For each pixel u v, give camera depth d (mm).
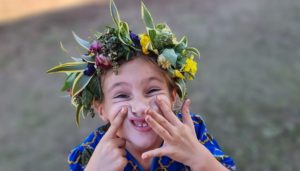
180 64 2289
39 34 10742
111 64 2188
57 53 9562
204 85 7156
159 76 2219
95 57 2238
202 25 9797
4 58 9734
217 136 5883
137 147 2289
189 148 2139
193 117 2574
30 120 7145
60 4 12812
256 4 10609
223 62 7930
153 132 2180
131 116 2164
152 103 2184
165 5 11367
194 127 2441
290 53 8117
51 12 12227
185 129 2156
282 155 5492
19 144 6512
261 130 5938
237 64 7809
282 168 5297
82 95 2297
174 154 2115
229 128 6023
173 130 2121
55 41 10180
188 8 10930
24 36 10773
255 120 6141
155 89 2209
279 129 5926
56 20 11492
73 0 12859
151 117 2109
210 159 2162
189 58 2344
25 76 8805
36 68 9047
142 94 2184
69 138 6469
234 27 9484
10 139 6688
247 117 6211
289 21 9508
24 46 10188
